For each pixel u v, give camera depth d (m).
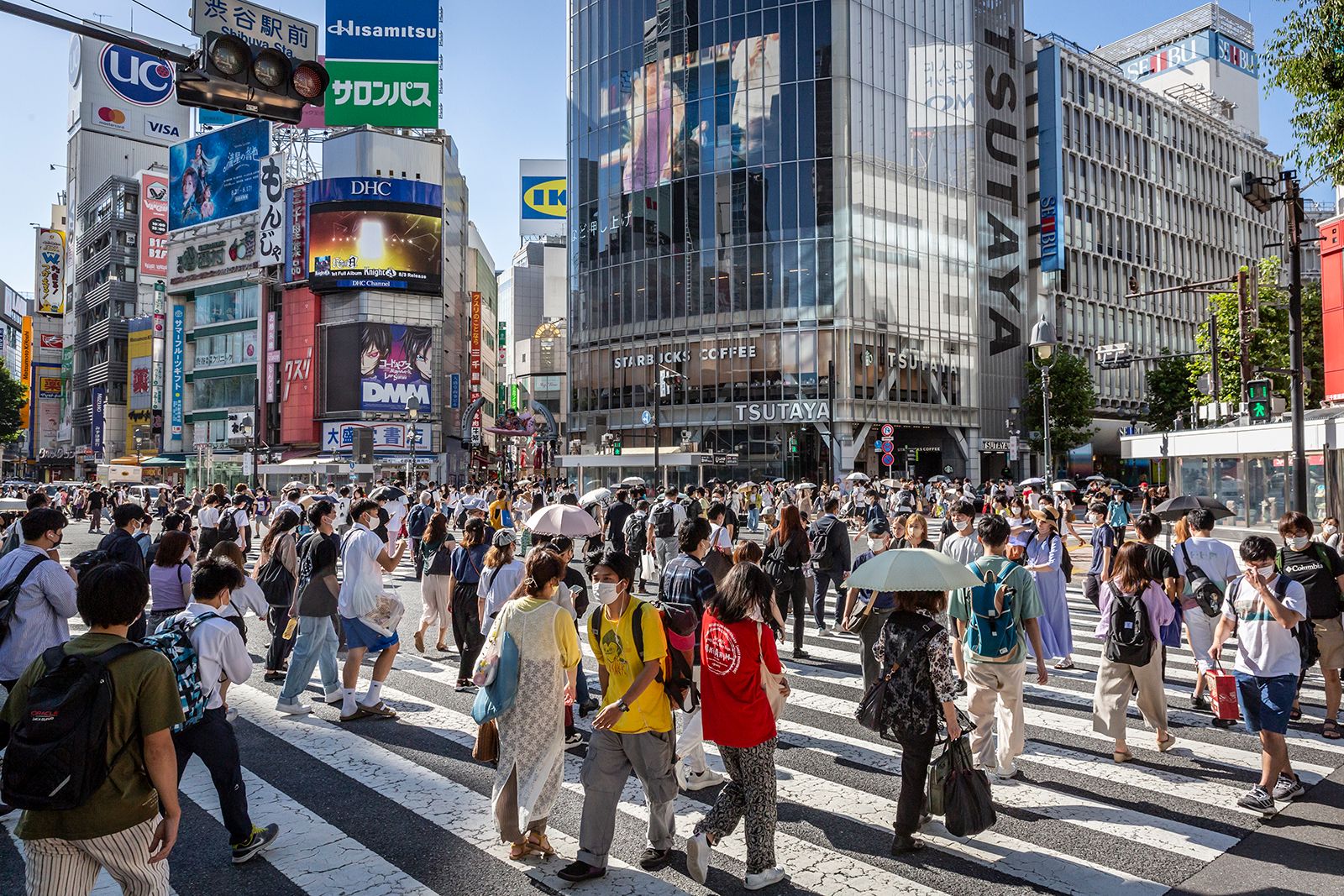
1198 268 71.25
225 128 57.91
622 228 52.47
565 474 52.81
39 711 2.87
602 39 53.75
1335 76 12.14
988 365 53.72
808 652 10.55
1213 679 7.40
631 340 51.91
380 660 7.59
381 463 44.47
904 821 4.75
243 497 21.80
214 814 5.43
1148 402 60.41
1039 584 9.07
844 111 46.94
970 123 53.53
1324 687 8.70
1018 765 6.30
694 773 6.00
